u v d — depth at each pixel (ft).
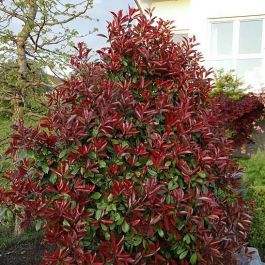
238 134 30.14
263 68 34.58
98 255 9.38
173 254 9.98
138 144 9.83
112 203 9.16
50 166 10.09
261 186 18.34
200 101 11.34
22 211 10.09
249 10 34.73
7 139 16.46
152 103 10.61
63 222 9.16
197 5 36.06
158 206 9.18
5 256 15.76
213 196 10.21
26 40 18.37
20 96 18.38
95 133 9.66
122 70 10.86
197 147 9.97
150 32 11.19
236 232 10.85
